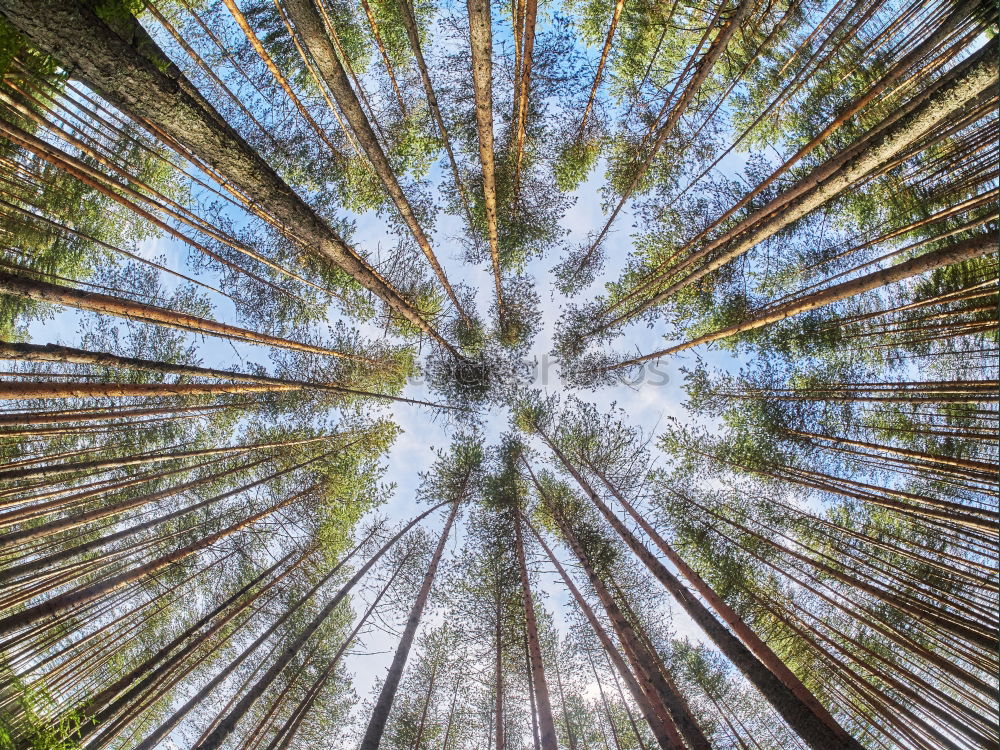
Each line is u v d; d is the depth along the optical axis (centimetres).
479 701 1446
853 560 1102
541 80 1236
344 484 1512
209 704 1327
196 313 1366
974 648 815
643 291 1467
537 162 1438
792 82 1061
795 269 1280
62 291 650
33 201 948
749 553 1224
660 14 1202
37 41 450
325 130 1365
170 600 1216
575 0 1325
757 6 890
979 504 917
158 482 1285
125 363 745
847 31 1057
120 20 479
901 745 887
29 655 838
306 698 1036
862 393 1146
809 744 566
